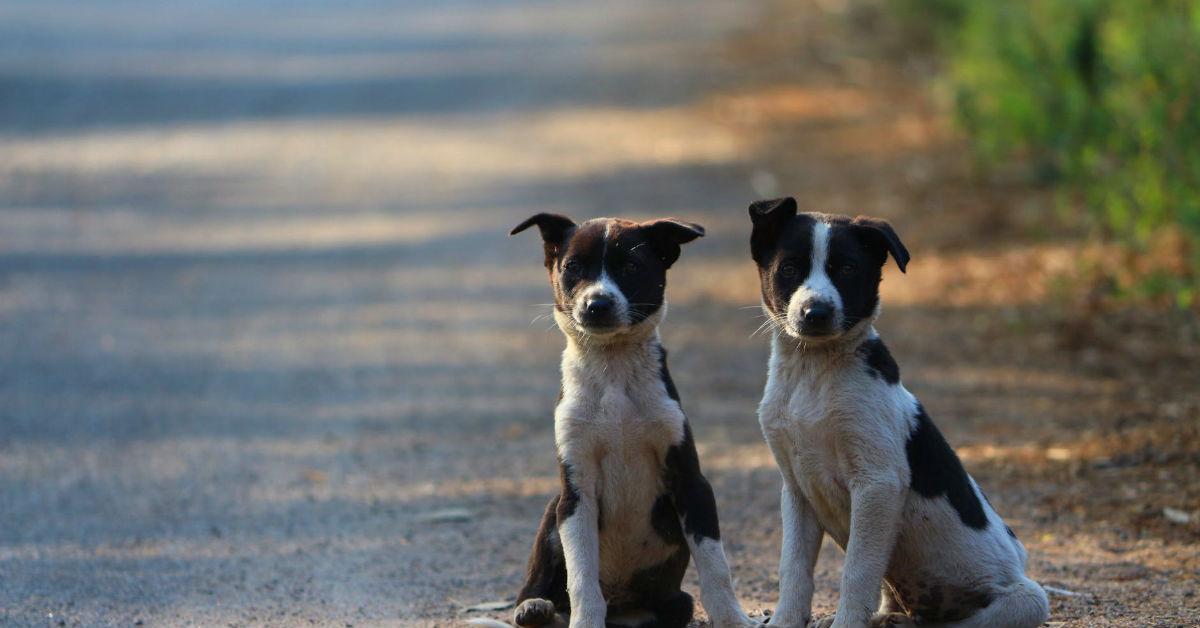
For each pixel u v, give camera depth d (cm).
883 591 770
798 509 732
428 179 2253
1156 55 1581
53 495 1033
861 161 2223
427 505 1010
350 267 1770
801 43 3338
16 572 878
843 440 697
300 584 859
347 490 1045
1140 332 1348
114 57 3334
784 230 723
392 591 845
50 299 1627
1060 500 977
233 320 1552
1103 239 1653
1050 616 775
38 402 1267
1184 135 1512
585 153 2402
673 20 3838
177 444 1157
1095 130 1786
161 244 1886
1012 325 1405
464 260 1800
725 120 2623
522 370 1371
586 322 716
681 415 738
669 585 772
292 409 1255
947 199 1942
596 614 702
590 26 3803
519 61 3312
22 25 3725
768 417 727
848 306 693
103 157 2411
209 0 4369
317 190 2198
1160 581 830
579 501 730
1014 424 1141
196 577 871
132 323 1538
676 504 741
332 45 3575
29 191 2175
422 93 2973
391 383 1332
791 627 704
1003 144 2064
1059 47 1897
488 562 896
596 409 731
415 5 4294
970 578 712
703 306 1573
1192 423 1103
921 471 709
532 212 2019
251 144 2523
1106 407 1162
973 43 2281
